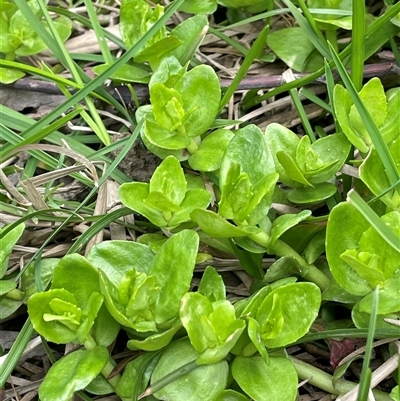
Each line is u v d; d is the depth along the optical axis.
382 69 0.34
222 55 0.38
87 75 0.36
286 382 0.26
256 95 0.36
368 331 0.26
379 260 0.27
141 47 0.33
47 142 0.35
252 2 0.37
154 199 0.28
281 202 0.31
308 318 0.26
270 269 0.29
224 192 0.28
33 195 0.31
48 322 0.27
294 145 0.30
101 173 0.33
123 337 0.31
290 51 0.35
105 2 0.40
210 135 0.31
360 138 0.30
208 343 0.26
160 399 0.27
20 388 0.30
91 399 0.28
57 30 0.37
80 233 0.33
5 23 0.37
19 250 0.32
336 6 0.35
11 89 0.37
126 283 0.27
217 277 0.28
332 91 0.32
